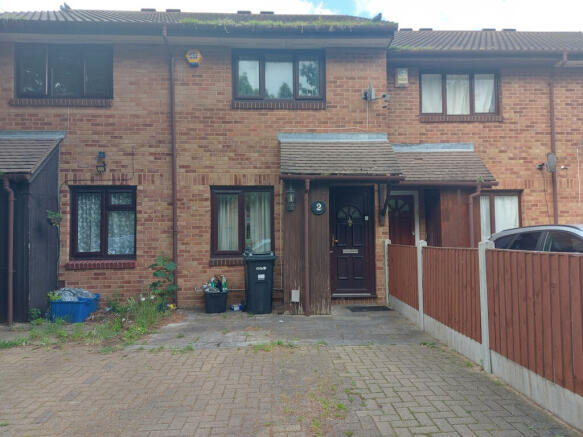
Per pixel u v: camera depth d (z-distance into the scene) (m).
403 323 6.74
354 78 8.48
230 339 5.84
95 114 8.16
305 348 5.35
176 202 8.16
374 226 8.46
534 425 3.20
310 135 8.34
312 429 3.21
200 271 8.12
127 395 3.95
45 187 7.52
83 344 5.74
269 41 8.25
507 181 8.99
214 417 3.45
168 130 8.27
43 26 7.76
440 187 8.31
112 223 8.27
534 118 9.13
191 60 8.23
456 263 5.15
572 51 8.77
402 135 8.99
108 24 7.79
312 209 7.54
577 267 3.03
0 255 7.00
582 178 9.10
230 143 8.30
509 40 10.55
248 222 8.45
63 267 7.93
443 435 3.09
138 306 7.57
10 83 8.08
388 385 4.07
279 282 8.17
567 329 3.16
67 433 3.23
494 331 4.27
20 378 4.46
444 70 9.25
